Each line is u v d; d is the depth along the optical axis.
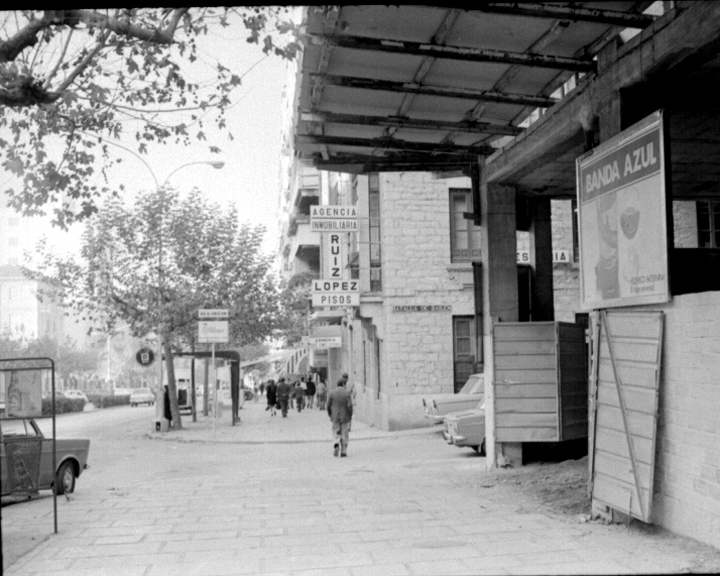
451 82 10.20
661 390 7.94
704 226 20.36
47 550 8.44
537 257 14.84
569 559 7.13
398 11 8.18
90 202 11.88
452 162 14.12
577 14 8.12
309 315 41.88
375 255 27.23
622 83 8.82
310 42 8.84
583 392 14.43
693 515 7.44
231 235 33.25
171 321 31.34
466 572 6.82
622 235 8.50
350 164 13.59
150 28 10.22
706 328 7.23
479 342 14.48
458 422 17.95
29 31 8.73
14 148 11.27
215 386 27.75
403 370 25.95
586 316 19.06
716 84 8.77
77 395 69.50
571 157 11.97
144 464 19.30
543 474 12.63
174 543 8.63
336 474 15.09
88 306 32.03
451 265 26.16
